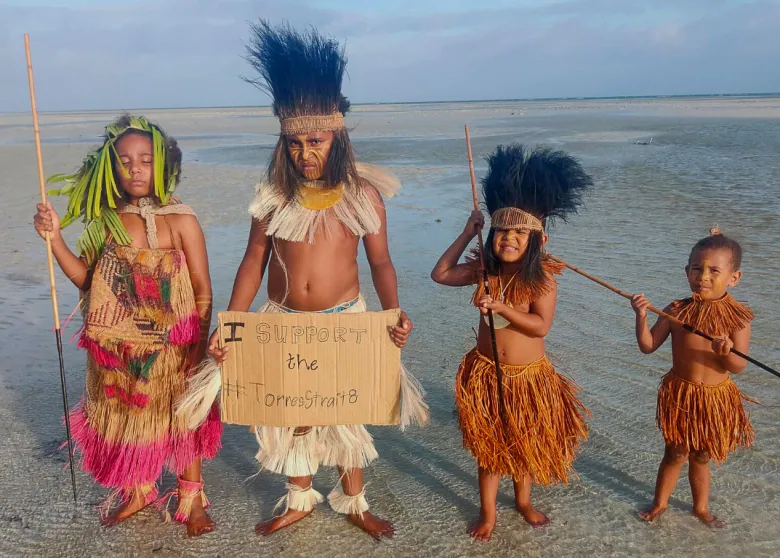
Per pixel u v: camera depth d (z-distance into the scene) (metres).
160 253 3.21
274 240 3.25
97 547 3.26
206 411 3.20
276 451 3.34
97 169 3.15
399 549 3.24
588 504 3.52
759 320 5.56
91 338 3.18
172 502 3.64
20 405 4.65
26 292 7.17
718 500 3.48
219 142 31.50
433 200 12.12
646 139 25.02
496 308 3.10
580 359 5.04
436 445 4.17
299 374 3.08
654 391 4.57
